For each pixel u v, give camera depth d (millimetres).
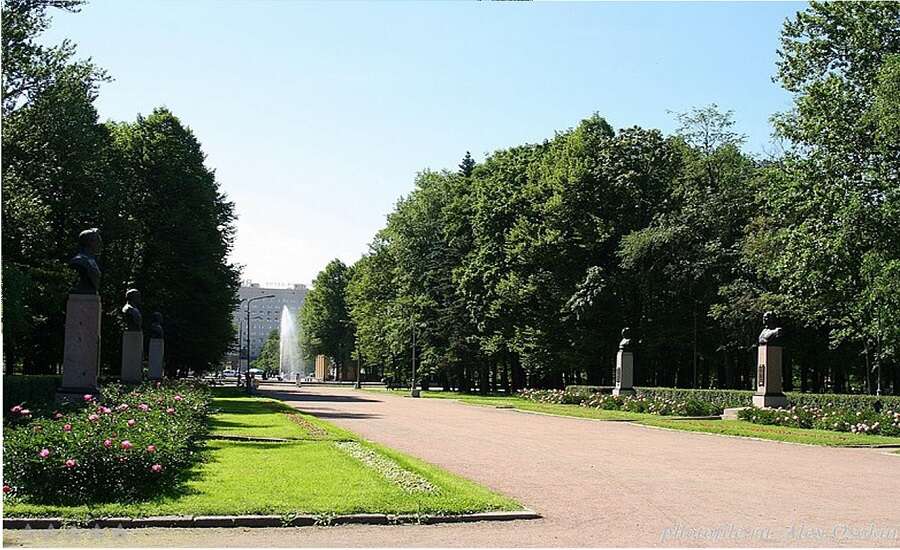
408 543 10172
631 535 10984
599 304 57312
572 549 10031
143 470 12289
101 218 45562
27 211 36344
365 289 91438
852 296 40656
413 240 79188
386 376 91688
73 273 39094
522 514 11977
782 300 48594
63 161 40531
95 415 14391
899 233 36906
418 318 74250
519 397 57500
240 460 16797
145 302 54406
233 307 64062
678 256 55625
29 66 37594
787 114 43250
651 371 65625
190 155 59719
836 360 59938
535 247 58656
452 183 78875
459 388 81312
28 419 15820
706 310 57594
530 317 61531
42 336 47281
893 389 66000
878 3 39594
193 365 61281
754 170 59562
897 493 15273
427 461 19297
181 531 10688
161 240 55531
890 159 38062
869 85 38844
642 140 60969
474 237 71062
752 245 50281
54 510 11258
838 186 38594
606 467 18656
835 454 22484
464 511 11914
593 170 58812
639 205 59281
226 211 66500
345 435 23078
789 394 37094
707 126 62281
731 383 58750
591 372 63562
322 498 12336
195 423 19797
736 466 19250
